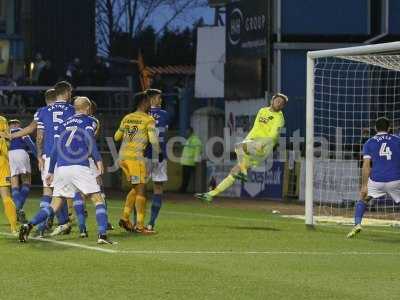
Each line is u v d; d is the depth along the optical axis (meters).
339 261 28.91
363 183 37.88
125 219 36.88
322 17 69.19
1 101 86.38
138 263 27.42
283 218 47.78
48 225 36.25
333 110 61.16
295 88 68.75
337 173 55.91
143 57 99.38
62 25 95.62
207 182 72.38
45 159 35.47
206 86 78.62
